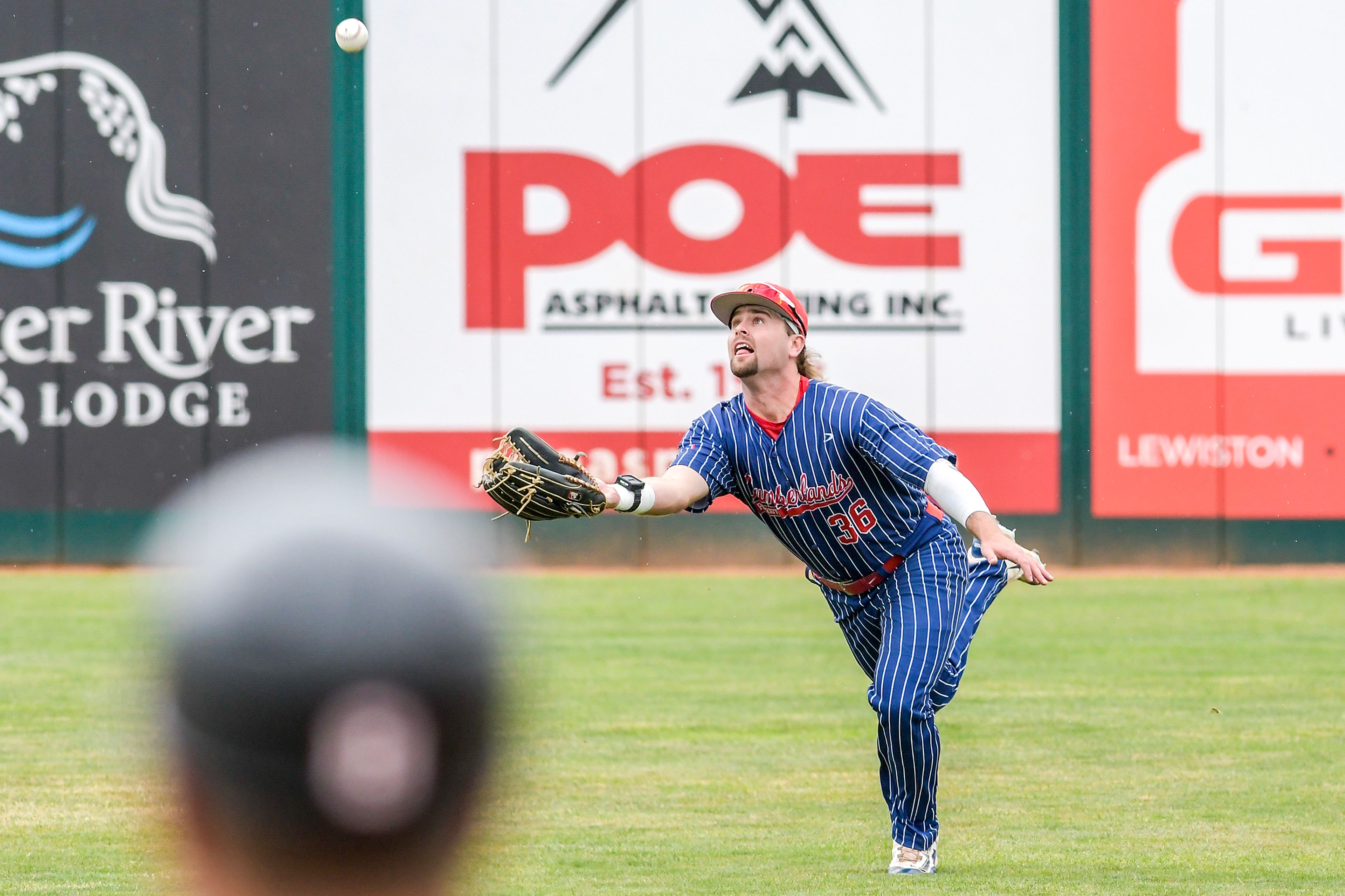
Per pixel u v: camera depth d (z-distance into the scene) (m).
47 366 51.19
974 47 50.56
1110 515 50.75
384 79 50.88
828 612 39.88
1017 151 50.59
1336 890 14.11
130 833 16.45
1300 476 50.44
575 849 15.95
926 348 50.84
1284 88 50.09
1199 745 22.42
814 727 24.03
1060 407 50.75
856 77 50.78
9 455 51.16
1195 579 48.12
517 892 14.02
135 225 51.16
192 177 51.09
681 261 51.12
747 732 23.53
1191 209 50.44
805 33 50.81
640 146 51.00
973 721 24.56
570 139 51.03
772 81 50.88
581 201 51.06
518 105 50.97
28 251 51.12
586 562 51.19
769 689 27.86
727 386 51.25
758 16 50.81
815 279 51.00
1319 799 18.70
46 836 16.36
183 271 51.16
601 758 21.44
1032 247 50.72
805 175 50.88
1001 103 50.59
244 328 51.19
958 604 15.10
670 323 51.19
